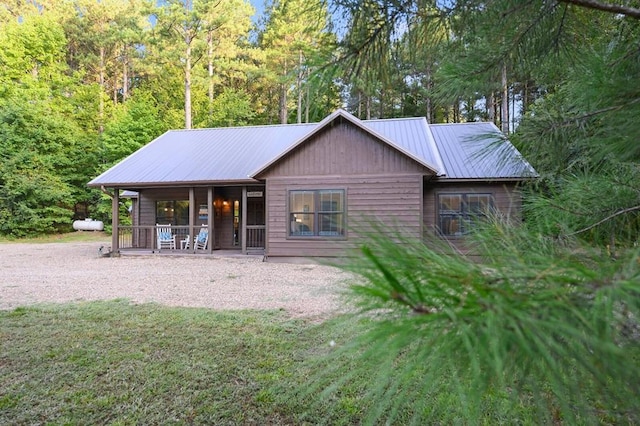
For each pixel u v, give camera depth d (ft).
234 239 41.39
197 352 10.88
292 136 42.68
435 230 2.30
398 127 38.40
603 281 1.56
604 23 4.84
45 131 62.23
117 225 36.99
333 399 7.98
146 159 40.19
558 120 5.08
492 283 1.64
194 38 67.82
